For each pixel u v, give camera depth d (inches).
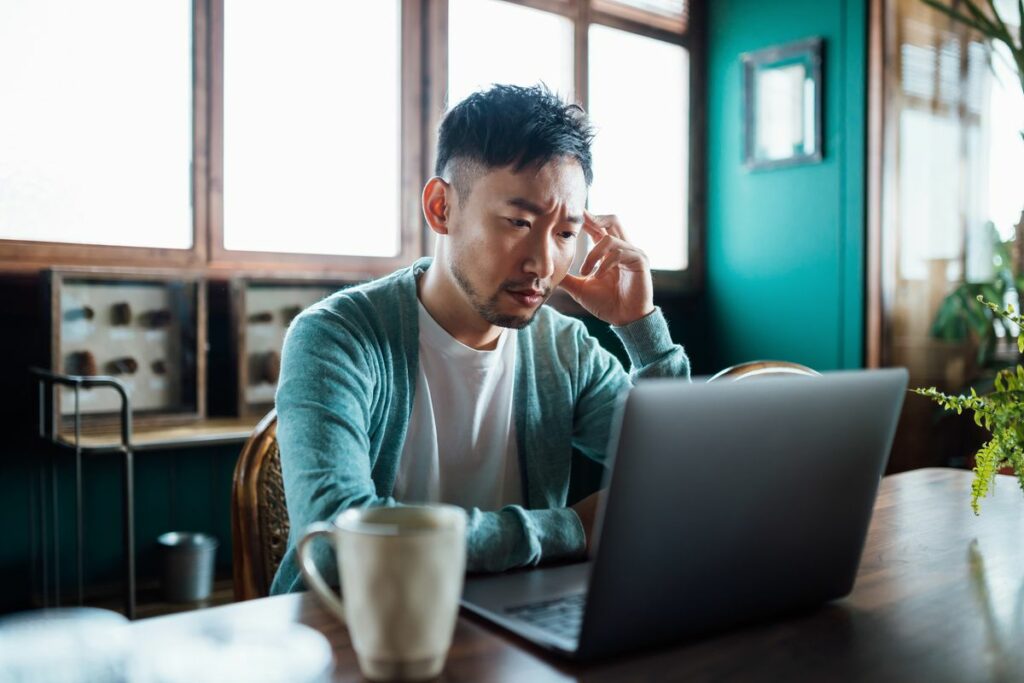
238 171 112.0
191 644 22.7
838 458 27.0
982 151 129.9
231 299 105.0
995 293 128.9
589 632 23.3
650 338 50.6
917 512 44.8
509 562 32.3
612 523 22.5
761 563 26.1
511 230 40.4
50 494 98.7
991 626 27.4
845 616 28.2
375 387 43.5
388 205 125.3
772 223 152.7
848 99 140.6
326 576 30.5
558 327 52.0
